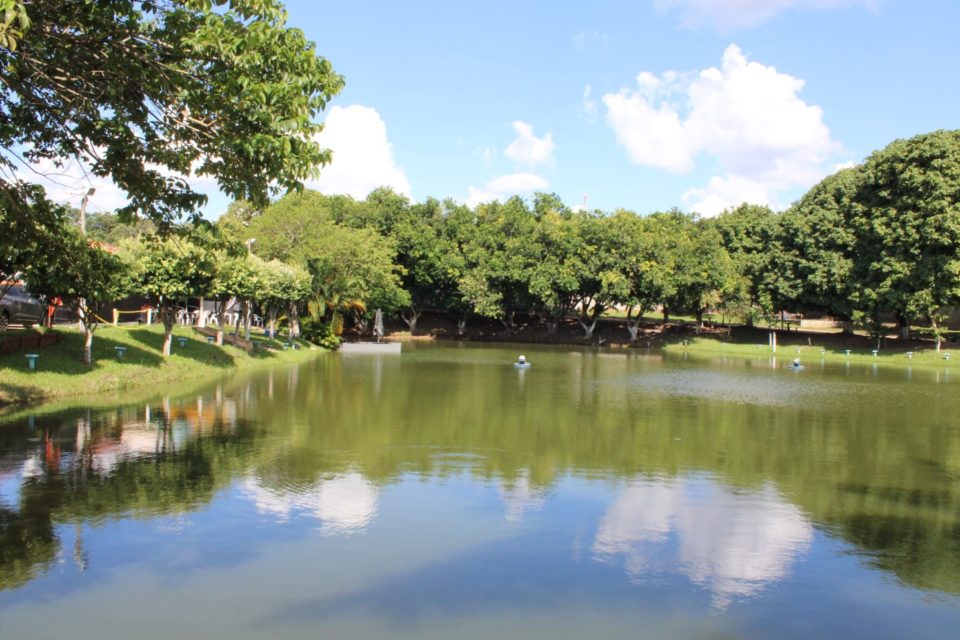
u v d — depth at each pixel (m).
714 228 47.69
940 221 33.66
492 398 16.23
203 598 4.96
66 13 7.05
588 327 48.31
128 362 17.30
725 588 5.41
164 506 6.96
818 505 7.70
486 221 51.00
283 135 7.09
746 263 44.88
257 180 7.68
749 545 6.37
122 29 7.13
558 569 5.67
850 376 25.61
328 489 7.74
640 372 25.53
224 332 28.67
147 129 7.90
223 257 19.11
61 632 4.43
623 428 12.45
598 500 7.66
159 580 5.24
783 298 42.25
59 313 23.78
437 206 51.44
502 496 7.68
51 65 7.25
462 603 4.99
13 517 6.54
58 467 8.38
